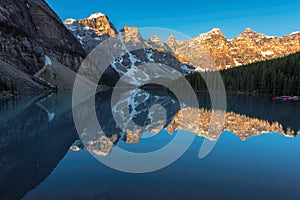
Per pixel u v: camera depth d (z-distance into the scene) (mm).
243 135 16969
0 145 14930
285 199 7379
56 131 19375
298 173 9602
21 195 7777
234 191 7965
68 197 7641
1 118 27312
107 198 7516
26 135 18016
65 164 10789
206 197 7570
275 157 11805
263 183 8641
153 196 7637
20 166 10758
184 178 9055
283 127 20797
